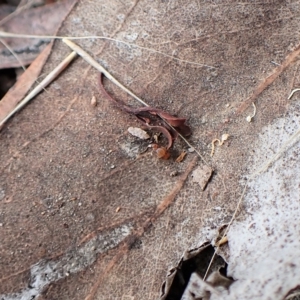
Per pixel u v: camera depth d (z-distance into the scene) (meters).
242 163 0.27
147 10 0.28
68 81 0.28
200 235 0.27
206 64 0.28
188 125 0.27
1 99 0.28
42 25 0.29
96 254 0.27
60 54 0.28
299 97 0.27
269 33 0.28
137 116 0.27
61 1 0.29
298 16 0.28
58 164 0.27
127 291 0.27
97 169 0.27
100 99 0.28
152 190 0.27
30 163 0.27
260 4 0.28
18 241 0.27
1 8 0.29
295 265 0.26
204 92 0.28
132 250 0.27
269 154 0.27
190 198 0.27
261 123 0.27
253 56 0.28
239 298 0.26
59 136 0.27
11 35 0.29
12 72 0.29
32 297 0.26
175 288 0.27
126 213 0.27
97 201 0.27
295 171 0.27
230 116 0.27
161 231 0.27
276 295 0.26
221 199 0.27
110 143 0.27
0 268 0.27
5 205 0.27
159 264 0.27
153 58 0.28
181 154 0.27
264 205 0.27
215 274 0.26
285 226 0.26
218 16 0.28
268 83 0.27
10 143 0.27
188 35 0.28
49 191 0.27
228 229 0.27
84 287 0.27
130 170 0.27
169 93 0.28
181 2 0.28
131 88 0.28
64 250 0.27
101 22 0.28
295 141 0.27
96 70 0.28
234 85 0.27
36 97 0.28
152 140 0.27
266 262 0.26
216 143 0.27
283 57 0.28
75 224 0.27
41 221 0.27
